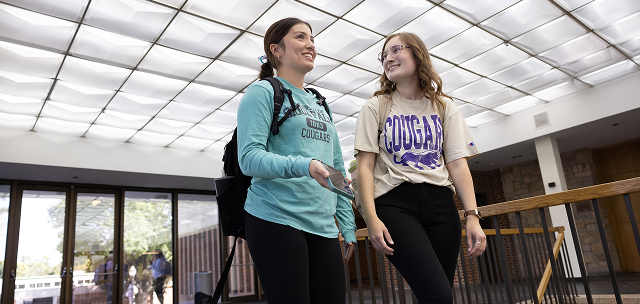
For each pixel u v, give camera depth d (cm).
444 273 126
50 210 742
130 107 608
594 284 669
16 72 490
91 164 700
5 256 681
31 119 621
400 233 131
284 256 110
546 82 674
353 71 564
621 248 875
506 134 821
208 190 948
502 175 1041
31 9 386
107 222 799
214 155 853
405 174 138
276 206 115
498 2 448
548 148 776
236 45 473
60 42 440
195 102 611
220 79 548
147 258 830
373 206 136
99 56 471
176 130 714
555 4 464
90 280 753
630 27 526
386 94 153
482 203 1059
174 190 902
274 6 412
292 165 101
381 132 147
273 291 109
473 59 573
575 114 729
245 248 965
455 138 148
